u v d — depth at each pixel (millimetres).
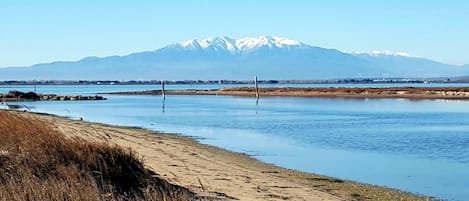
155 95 150250
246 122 50938
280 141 35188
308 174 22188
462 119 55125
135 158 15320
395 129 44188
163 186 14328
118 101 104625
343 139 36719
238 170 21422
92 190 11547
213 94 154125
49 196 10984
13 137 14180
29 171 12312
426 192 19406
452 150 31172
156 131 39688
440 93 117125
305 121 52625
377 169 24328
